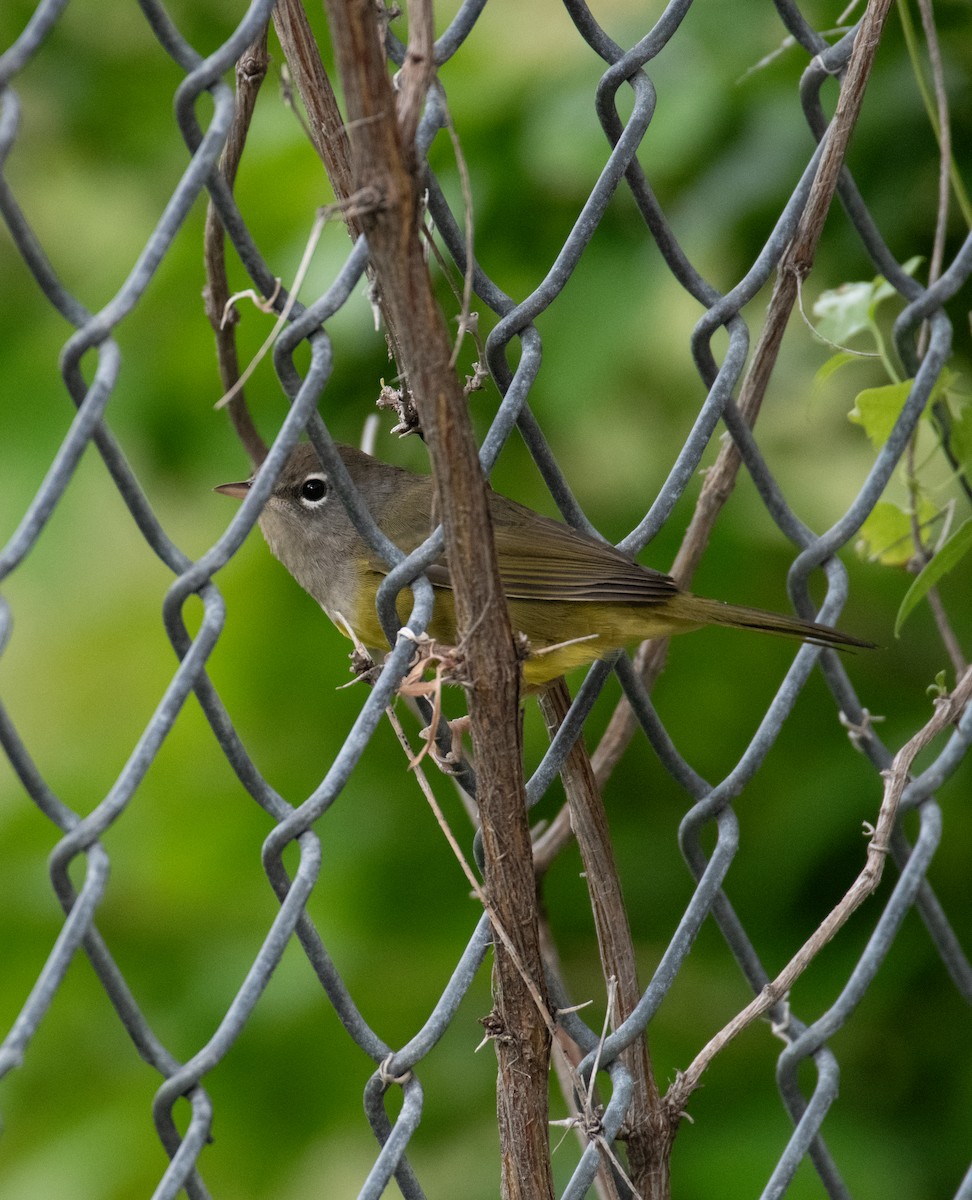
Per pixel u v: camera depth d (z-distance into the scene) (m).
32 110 8.41
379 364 7.38
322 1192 7.37
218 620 3.52
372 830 7.70
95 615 9.06
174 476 7.75
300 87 4.41
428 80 3.23
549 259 7.30
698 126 7.04
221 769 7.93
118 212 8.55
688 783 5.08
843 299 6.27
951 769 5.43
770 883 7.49
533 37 7.60
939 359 5.41
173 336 7.45
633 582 6.43
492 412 7.78
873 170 7.45
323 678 7.88
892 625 8.00
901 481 7.54
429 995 7.12
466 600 3.62
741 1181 6.61
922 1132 6.94
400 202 3.23
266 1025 6.98
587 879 4.96
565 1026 4.65
